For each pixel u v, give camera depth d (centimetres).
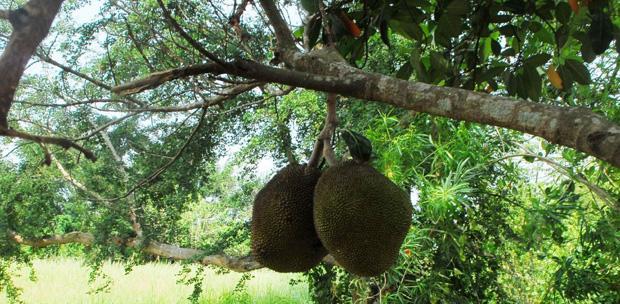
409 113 469
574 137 124
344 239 200
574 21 261
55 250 1150
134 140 764
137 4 520
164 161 702
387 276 457
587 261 507
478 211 495
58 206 878
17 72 102
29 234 828
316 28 257
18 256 866
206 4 402
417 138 448
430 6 293
